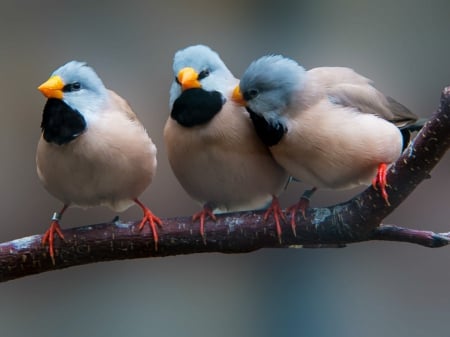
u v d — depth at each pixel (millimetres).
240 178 8344
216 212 8938
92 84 8148
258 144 8219
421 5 14883
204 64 8305
